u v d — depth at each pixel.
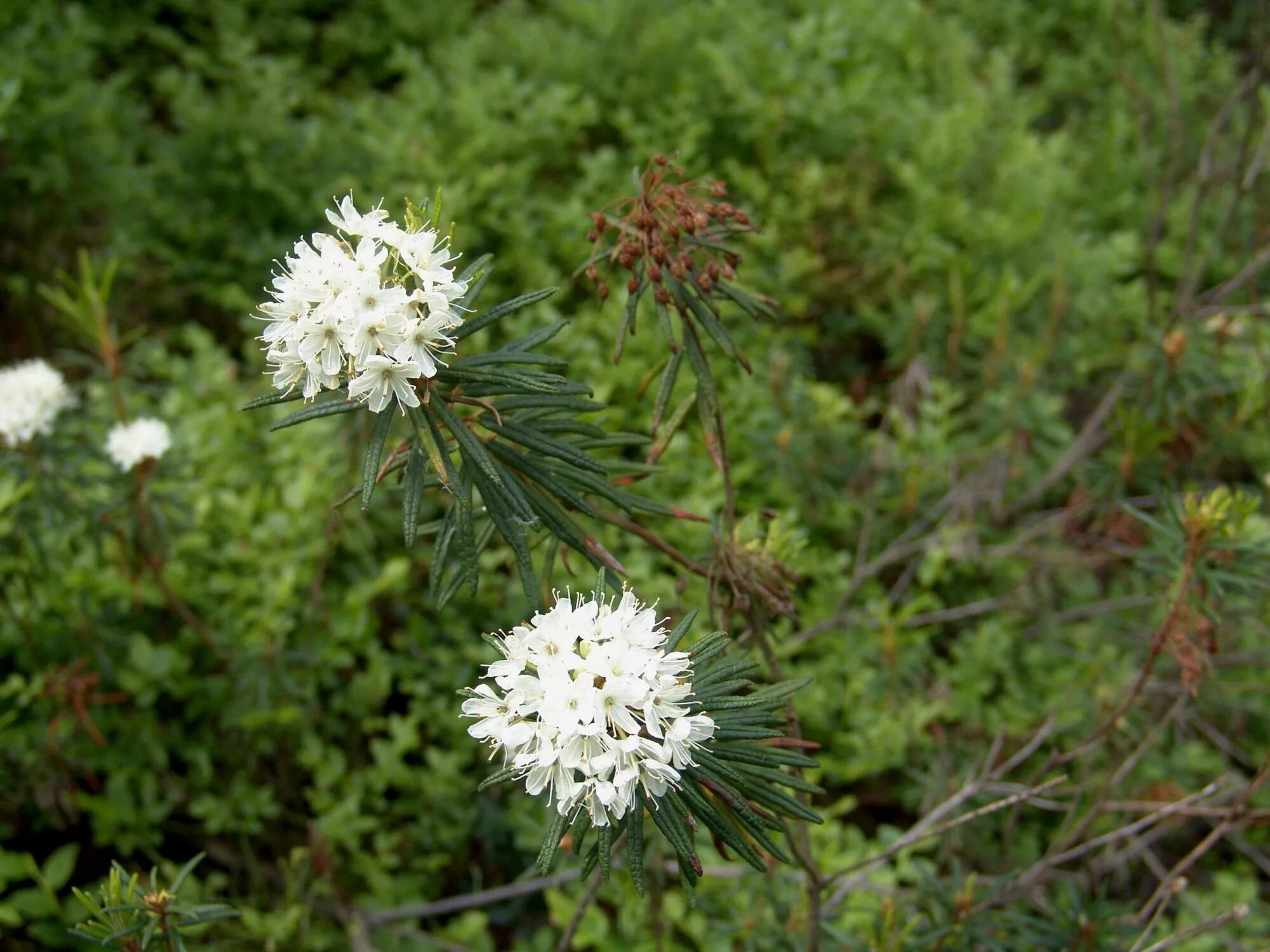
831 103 0.50
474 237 0.45
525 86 0.51
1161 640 0.27
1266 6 0.39
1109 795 0.34
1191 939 0.32
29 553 0.34
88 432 0.37
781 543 0.26
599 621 0.17
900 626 0.38
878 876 0.32
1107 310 0.47
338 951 0.32
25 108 0.45
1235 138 0.55
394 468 0.21
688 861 0.18
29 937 0.31
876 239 0.48
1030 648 0.39
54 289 0.46
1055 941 0.27
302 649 0.35
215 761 0.35
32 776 0.31
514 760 0.17
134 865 0.34
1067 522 0.41
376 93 0.57
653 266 0.21
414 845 0.35
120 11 0.59
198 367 0.42
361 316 0.17
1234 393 0.42
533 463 0.21
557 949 0.28
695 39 0.55
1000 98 0.57
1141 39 0.63
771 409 0.41
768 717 0.19
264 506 0.37
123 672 0.33
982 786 0.29
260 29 0.59
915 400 0.45
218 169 0.50
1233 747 0.37
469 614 0.38
